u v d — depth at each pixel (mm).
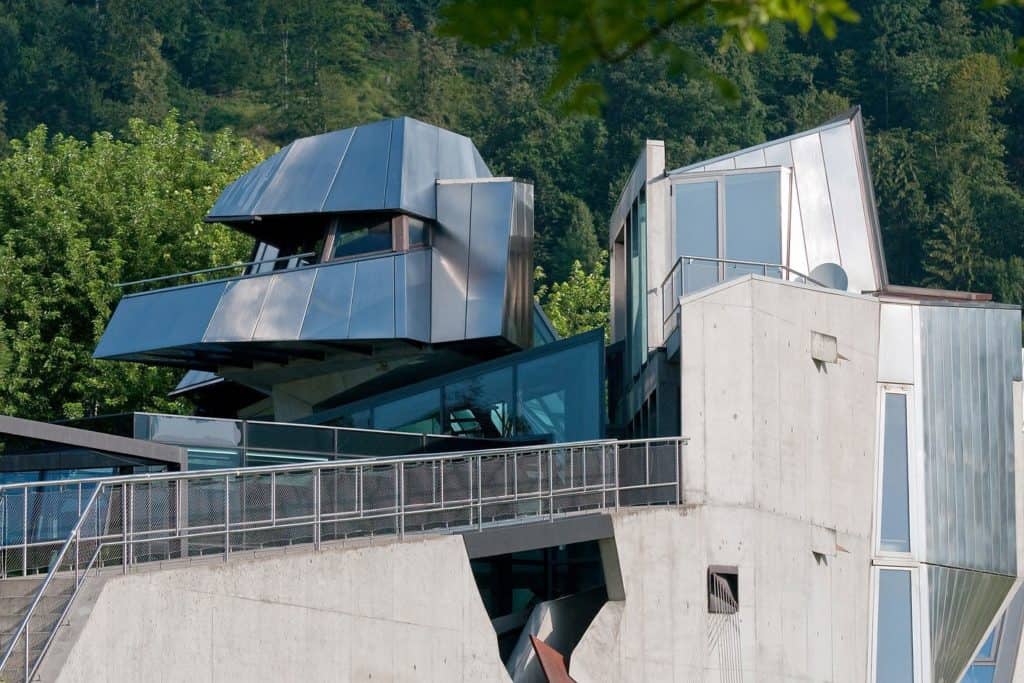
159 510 30719
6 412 73500
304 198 53188
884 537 47344
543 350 50500
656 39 10828
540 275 158875
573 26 10562
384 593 33750
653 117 186125
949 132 195000
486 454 37875
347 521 34469
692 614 41500
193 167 84250
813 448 45062
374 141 53594
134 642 27984
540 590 47094
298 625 31562
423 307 52125
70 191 79500
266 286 52188
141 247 78125
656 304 49875
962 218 175250
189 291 53281
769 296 44000
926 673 46781
